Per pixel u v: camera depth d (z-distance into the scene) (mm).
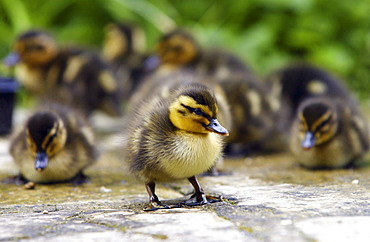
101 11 23953
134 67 21766
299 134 11430
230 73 15547
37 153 9914
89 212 7191
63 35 22625
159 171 7422
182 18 23062
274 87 16031
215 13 22828
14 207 7852
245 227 6004
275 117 14258
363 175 9969
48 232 6156
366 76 21938
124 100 19016
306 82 15719
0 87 16141
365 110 19391
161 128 7434
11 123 16344
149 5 22453
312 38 21500
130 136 7906
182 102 7312
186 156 7211
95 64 17531
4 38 22359
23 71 17703
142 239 5750
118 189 9445
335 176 9906
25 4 22719
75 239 5836
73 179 10367
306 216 6355
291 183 9156
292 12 21812
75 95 16734
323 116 10969
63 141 10219
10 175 10969
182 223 6289
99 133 17469
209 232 5883
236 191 8398
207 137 7422
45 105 12133
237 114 13164
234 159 13031
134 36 23062
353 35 22016
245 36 21344
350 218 6203
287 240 5500
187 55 18172
